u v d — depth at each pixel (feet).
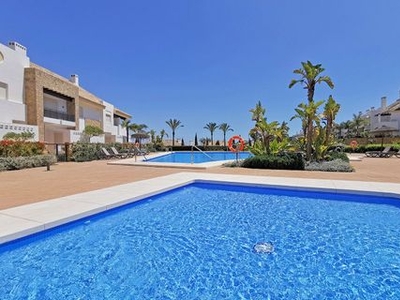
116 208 19.80
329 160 50.11
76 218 16.51
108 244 14.46
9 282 10.49
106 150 77.92
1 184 28.45
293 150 53.93
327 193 25.22
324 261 12.54
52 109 85.97
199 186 30.99
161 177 33.65
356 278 10.97
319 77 51.57
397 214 19.80
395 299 9.38
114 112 134.10
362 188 24.84
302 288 10.22
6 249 12.85
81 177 34.45
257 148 54.08
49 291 9.89
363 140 120.37
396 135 130.93
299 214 19.98
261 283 10.62
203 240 15.16
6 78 67.21
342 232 16.33
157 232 16.42
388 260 12.60
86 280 10.73
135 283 10.59
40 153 59.41
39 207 18.08
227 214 20.17
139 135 98.73
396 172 38.96
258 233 16.26
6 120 65.67
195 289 10.17
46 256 12.84
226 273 11.45
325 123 51.21
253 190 28.35
